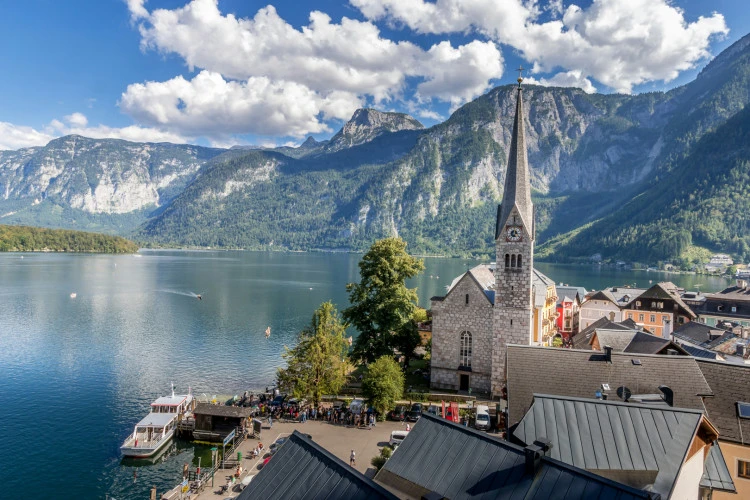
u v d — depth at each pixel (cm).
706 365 4638
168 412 7231
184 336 13225
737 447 3944
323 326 7388
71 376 9725
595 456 2531
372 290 8769
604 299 14000
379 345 8562
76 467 6188
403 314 8644
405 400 7462
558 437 2666
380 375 6800
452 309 7875
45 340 12506
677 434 2566
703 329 9675
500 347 7412
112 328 14012
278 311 17288
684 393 4359
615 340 7100
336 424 6750
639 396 4269
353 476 2100
